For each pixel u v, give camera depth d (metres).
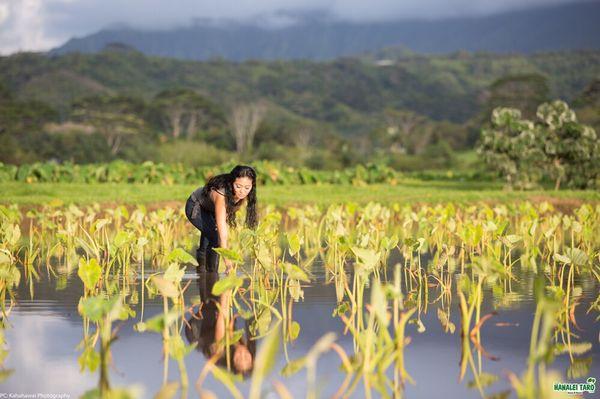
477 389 3.79
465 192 19.91
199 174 25.77
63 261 8.11
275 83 145.38
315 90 148.25
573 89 158.00
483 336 4.79
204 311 5.45
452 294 6.27
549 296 5.81
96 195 16.86
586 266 7.67
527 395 3.38
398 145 91.75
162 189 19.52
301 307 5.67
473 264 4.82
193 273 7.26
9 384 3.78
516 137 21.72
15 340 4.59
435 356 4.34
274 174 24.56
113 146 74.25
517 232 11.45
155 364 4.13
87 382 3.82
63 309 5.46
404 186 25.80
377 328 4.98
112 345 4.50
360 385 3.84
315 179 26.19
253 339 4.68
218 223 6.80
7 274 6.20
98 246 7.37
